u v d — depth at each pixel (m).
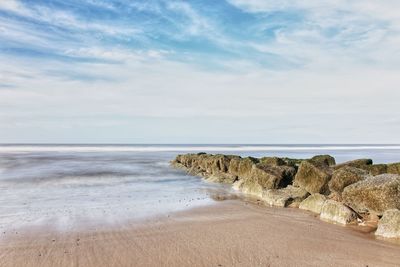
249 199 20.81
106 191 23.33
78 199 20.17
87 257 10.67
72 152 78.19
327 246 11.93
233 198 21.12
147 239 12.54
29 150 86.00
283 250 11.50
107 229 13.75
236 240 12.52
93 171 35.97
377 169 20.95
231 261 10.48
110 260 10.45
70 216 15.85
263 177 22.20
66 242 12.07
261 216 16.25
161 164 46.97
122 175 33.00
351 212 15.04
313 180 19.81
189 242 12.24
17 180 27.91
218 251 11.34
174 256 10.84
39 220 15.05
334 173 17.81
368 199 14.90
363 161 22.45
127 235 13.00
